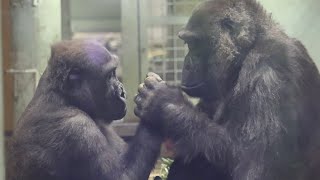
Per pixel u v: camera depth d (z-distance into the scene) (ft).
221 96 10.59
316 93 10.11
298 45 10.25
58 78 10.52
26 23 9.20
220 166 10.09
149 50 14.38
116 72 11.16
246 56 10.27
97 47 10.95
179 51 13.30
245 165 9.61
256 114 9.66
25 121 9.70
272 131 9.46
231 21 10.52
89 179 10.27
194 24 10.85
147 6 14.32
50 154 9.96
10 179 8.28
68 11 12.11
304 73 10.06
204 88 10.79
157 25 14.42
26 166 9.42
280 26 10.43
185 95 11.05
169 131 10.37
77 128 10.22
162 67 14.08
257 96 9.73
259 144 9.52
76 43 10.87
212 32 10.62
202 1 11.16
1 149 7.06
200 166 10.38
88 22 12.53
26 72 9.21
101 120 11.03
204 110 10.89
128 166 10.44
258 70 9.93
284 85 9.67
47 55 10.89
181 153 10.34
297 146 9.58
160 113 10.38
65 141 10.13
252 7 10.72
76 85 10.54
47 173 9.90
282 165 9.48
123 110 11.11
